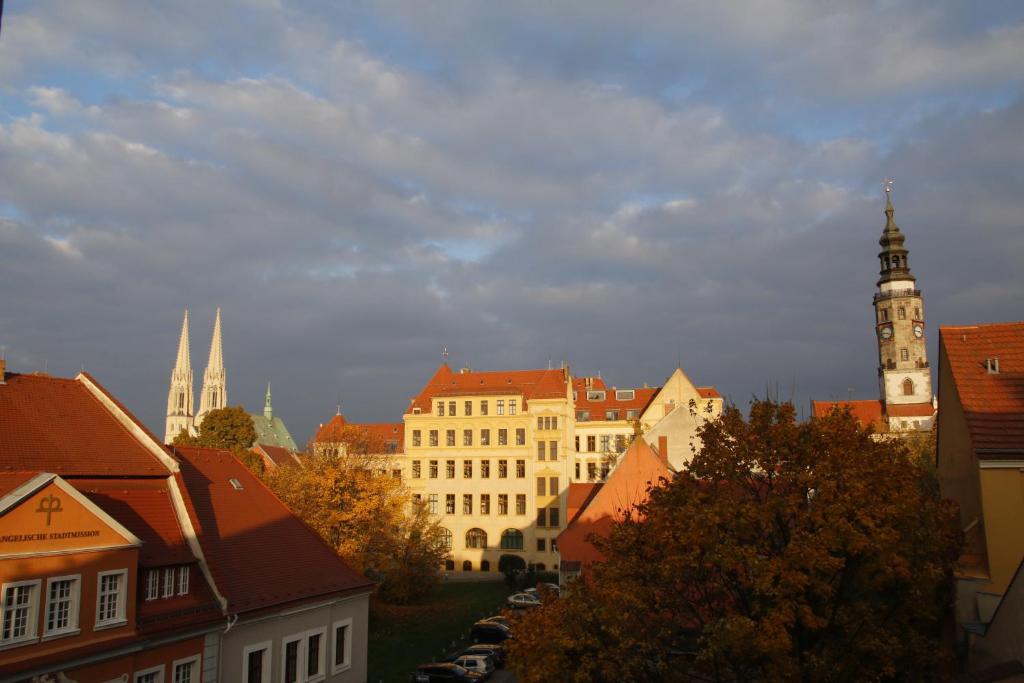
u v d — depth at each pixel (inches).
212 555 1290.6
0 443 1086.4
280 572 1389.0
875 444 960.9
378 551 2314.2
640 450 1814.7
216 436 3134.8
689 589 968.3
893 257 5083.7
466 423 3708.2
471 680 1667.1
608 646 904.9
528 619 999.0
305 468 2375.7
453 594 2947.8
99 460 1193.4
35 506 930.7
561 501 3531.0
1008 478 930.7
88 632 976.3
